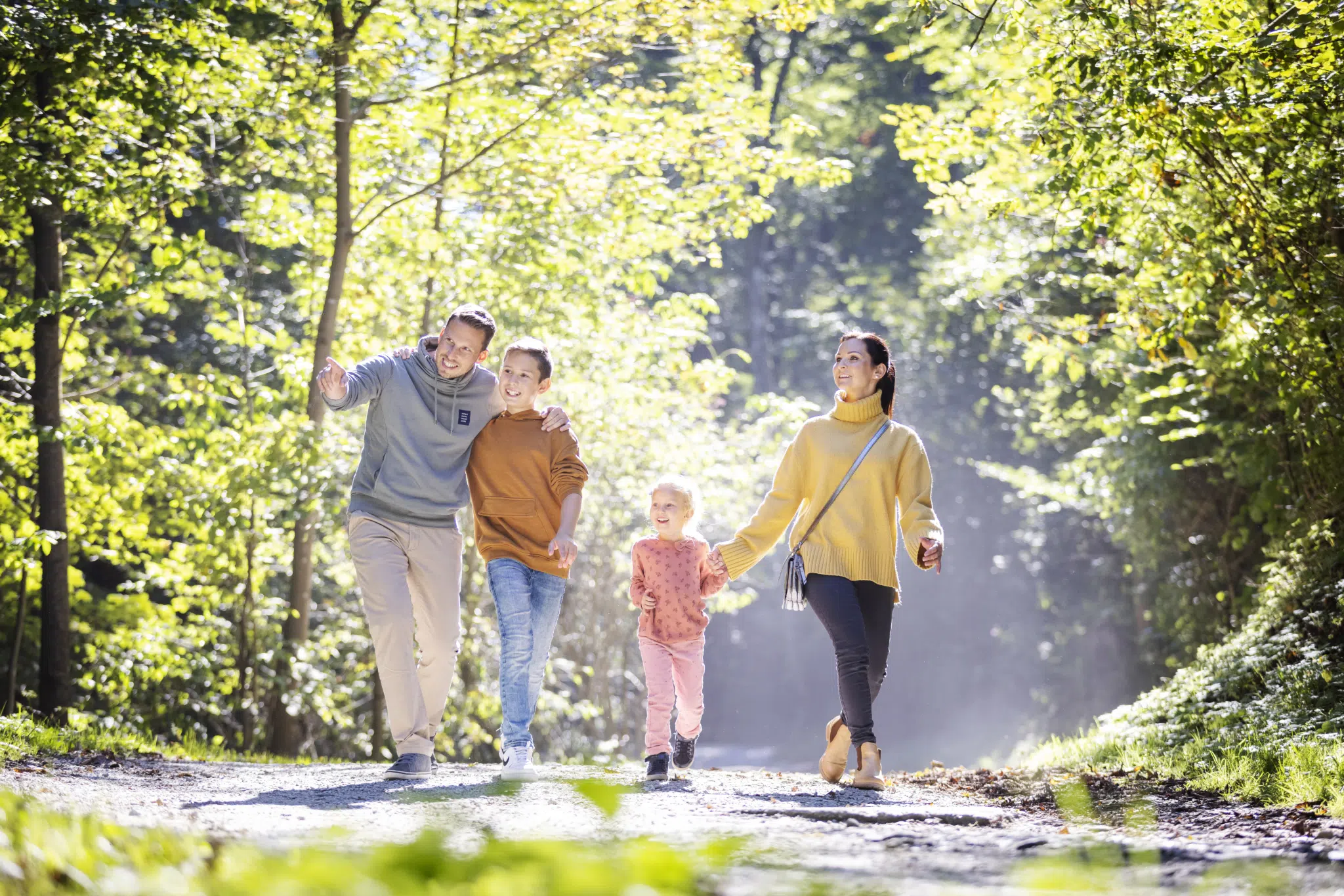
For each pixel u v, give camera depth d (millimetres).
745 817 4004
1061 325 13602
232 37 11328
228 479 12000
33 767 5793
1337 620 8477
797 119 13492
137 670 12883
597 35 12172
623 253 14016
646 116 12977
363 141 12641
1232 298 8656
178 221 18312
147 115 11000
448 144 13469
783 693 39375
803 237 42844
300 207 14039
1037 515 27328
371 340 13883
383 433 5668
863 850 2848
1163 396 11203
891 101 36031
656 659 6051
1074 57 7406
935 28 10188
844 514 5906
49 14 9633
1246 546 14484
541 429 5789
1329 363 8305
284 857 1991
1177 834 4367
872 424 6023
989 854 2807
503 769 5645
